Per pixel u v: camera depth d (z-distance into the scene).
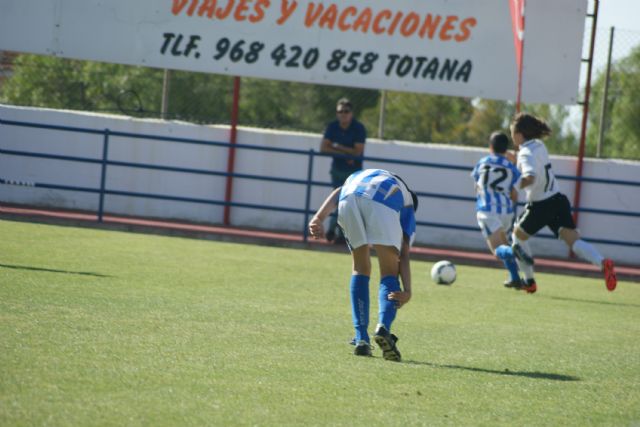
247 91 83.31
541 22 55.28
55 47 56.69
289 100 82.75
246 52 56.34
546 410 18.12
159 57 56.72
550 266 49.84
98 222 51.41
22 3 56.59
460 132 80.50
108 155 58.97
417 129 79.81
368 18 55.91
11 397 16.05
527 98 55.66
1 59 63.66
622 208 57.25
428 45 55.91
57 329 22.42
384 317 21.58
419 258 50.16
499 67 55.72
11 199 58.78
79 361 19.16
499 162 40.38
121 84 69.88
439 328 27.66
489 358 23.27
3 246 38.69
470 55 55.78
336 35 56.03
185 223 57.56
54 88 66.19
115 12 56.56
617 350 25.72
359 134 52.38
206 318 25.94
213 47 56.44
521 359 23.42
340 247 50.78
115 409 15.84
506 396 19.06
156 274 34.50
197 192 59.19
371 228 22.06
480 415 17.36
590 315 33.16
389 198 22.16
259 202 59.03
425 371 20.92
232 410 16.36
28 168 58.75
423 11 55.69
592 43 55.97
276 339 23.52
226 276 35.84
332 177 52.50
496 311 32.31
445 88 56.03
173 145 58.97
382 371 20.53
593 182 57.00
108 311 25.70
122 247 42.69
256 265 40.53
